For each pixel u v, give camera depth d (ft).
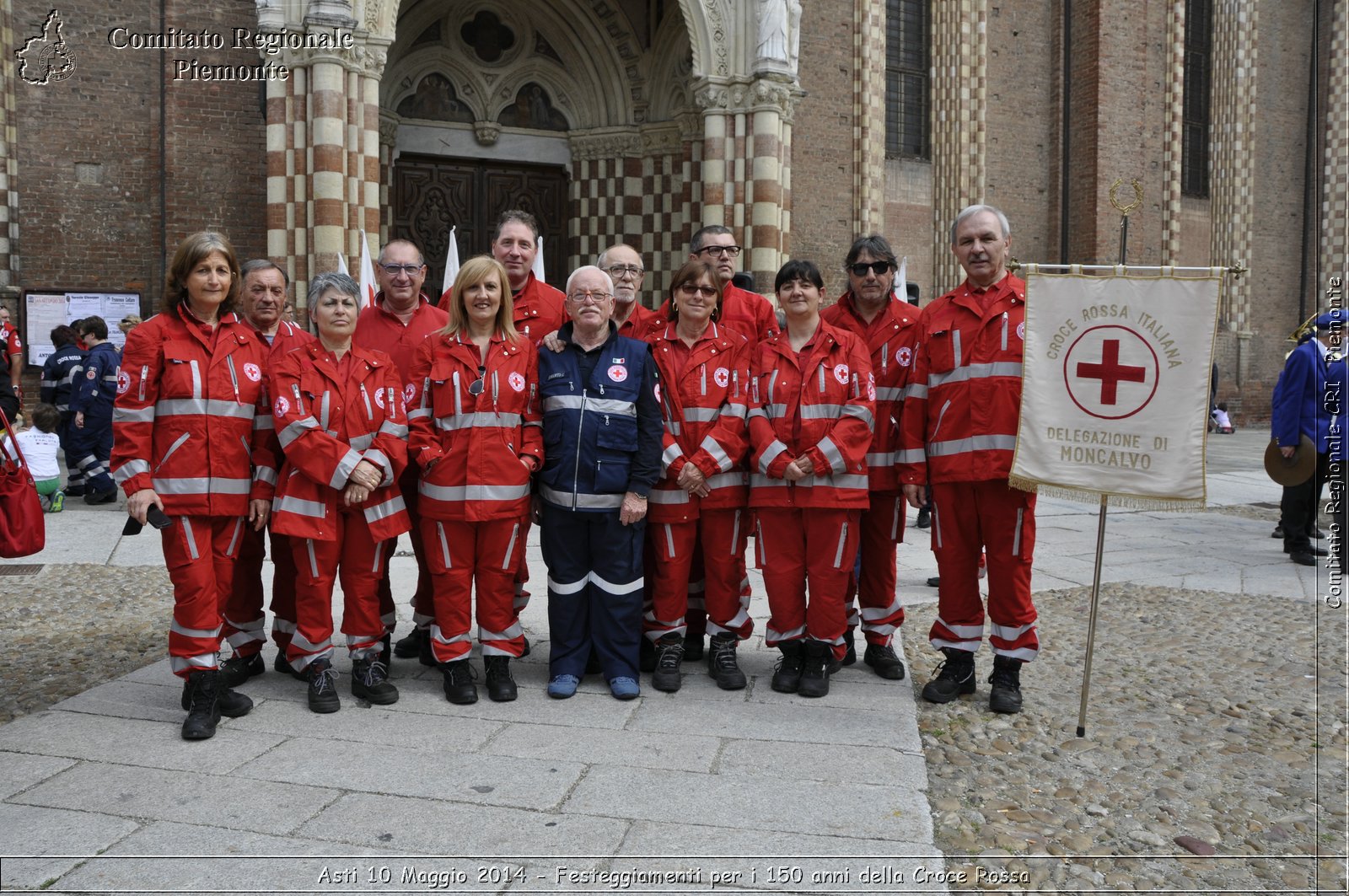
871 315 16.94
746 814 11.02
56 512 31.89
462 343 15.02
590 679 16.29
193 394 13.76
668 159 54.90
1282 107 79.92
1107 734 14.10
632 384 15.20
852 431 15.03
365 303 26.73
